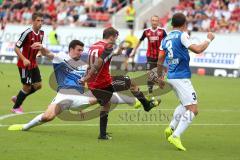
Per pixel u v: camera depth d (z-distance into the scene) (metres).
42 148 21.14
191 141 23.67
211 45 60.09
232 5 67.56
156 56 37.53
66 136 23.80
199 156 20.64
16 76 50.88
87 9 73.88
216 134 25.56
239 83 51.38
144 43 60.03
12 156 19.62
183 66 21.89
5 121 27.31
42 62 65.62
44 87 43.66
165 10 75.62
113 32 22.97
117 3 75.50
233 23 65.44
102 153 20.62
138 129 26.31
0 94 38.38
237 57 58.84
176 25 22.12
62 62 24.22
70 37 65.44
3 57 67.88
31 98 36.88
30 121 25.66
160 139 23.88
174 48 21.78
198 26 65.69
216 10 66.69
